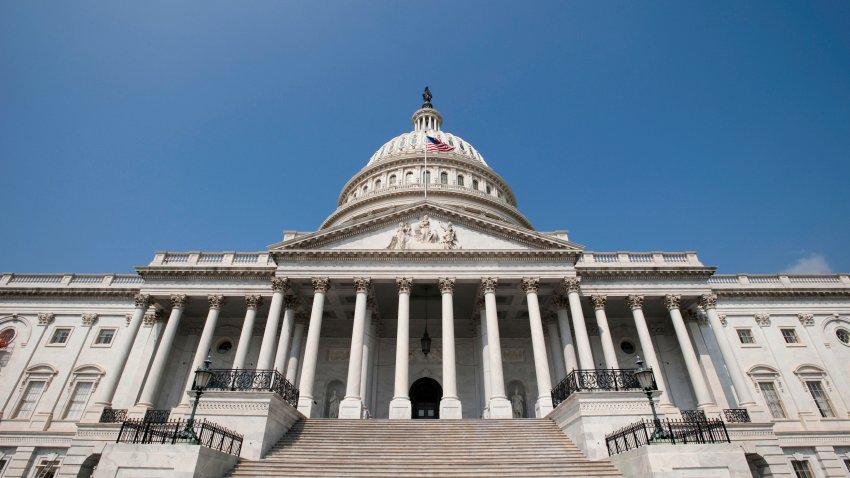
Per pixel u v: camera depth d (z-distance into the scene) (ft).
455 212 122.01
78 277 145.18
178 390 129.08
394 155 222.07
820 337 135.03
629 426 73.10
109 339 135.44
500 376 102.94
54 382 128.88
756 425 102.12
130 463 54.08
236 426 74.64
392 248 117.70
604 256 132.16
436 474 64.23
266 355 107.34
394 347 139.44
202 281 127.65
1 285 142.41
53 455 116.47
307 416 99.30
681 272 126.82
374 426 86.79
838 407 124.57
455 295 129.49
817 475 114.62
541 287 120.98
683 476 53.62
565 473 64.80
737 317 138.00
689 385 128.36
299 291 122.11
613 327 139.44
